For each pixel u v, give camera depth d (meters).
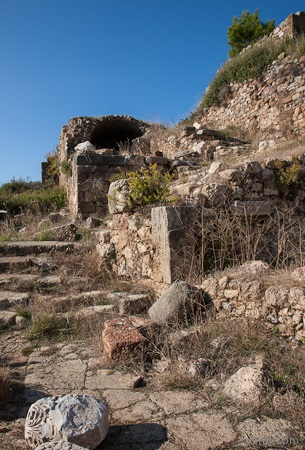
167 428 2.53
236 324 3.68
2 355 3.79
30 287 5.38
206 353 3.42
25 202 12.18
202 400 2.85
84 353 3.79
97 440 2.30
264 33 22.09
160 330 3.82
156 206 5.42
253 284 3.74
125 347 3.51
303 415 2.51
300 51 11.08
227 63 14.48
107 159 9.33
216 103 14.48
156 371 3.34
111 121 16.77
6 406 2.85
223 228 4.89
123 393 3.01
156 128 16.56
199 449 2.31
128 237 5.74
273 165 5.99
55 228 7.59
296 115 10.95
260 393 2.72
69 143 15.39
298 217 5.84
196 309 4.19
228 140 11.84
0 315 4.62
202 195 5.16
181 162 9.84
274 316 3.53
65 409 2.35
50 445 2.10
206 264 4.96
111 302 4.93
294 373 3.00
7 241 7.27
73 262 6.15
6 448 2.35
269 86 11.95
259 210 5.41
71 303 4.89
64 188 12.61
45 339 4.14
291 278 3.68
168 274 4.70
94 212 9.12
